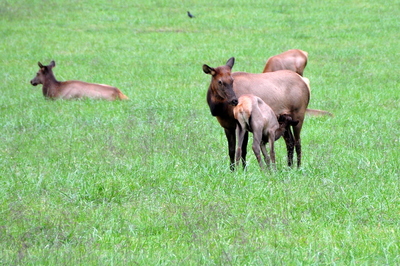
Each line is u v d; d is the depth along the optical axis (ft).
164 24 349.00
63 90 196.75
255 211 89.81
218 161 115.96
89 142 137.59
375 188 98.22
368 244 77.66
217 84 111.14
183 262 72.13
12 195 99.30
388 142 134.31
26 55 280.51
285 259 72.49
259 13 369.09
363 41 298.35
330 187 98.37
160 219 87.30
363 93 196.03
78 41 310.65
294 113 121.08
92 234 82.12
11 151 131.34
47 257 73.92
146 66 254.47
